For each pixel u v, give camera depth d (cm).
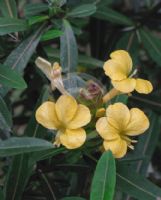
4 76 49
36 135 51
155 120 66
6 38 58
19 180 49
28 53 53
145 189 50
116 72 49
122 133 47
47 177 56
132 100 64
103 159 44
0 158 57
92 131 47
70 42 53
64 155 53
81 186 62
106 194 44
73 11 56
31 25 55
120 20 67
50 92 51
